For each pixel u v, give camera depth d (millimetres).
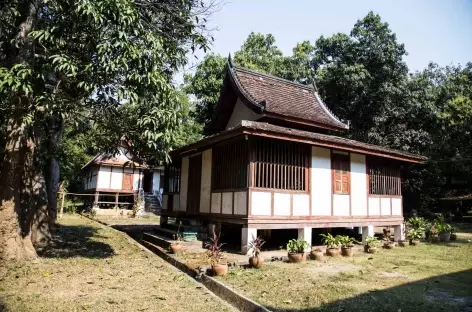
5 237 7258
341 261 8984
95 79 6910
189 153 13344
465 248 11664
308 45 29312
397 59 23828
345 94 24109
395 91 22969
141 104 7449
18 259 7352
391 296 5820
